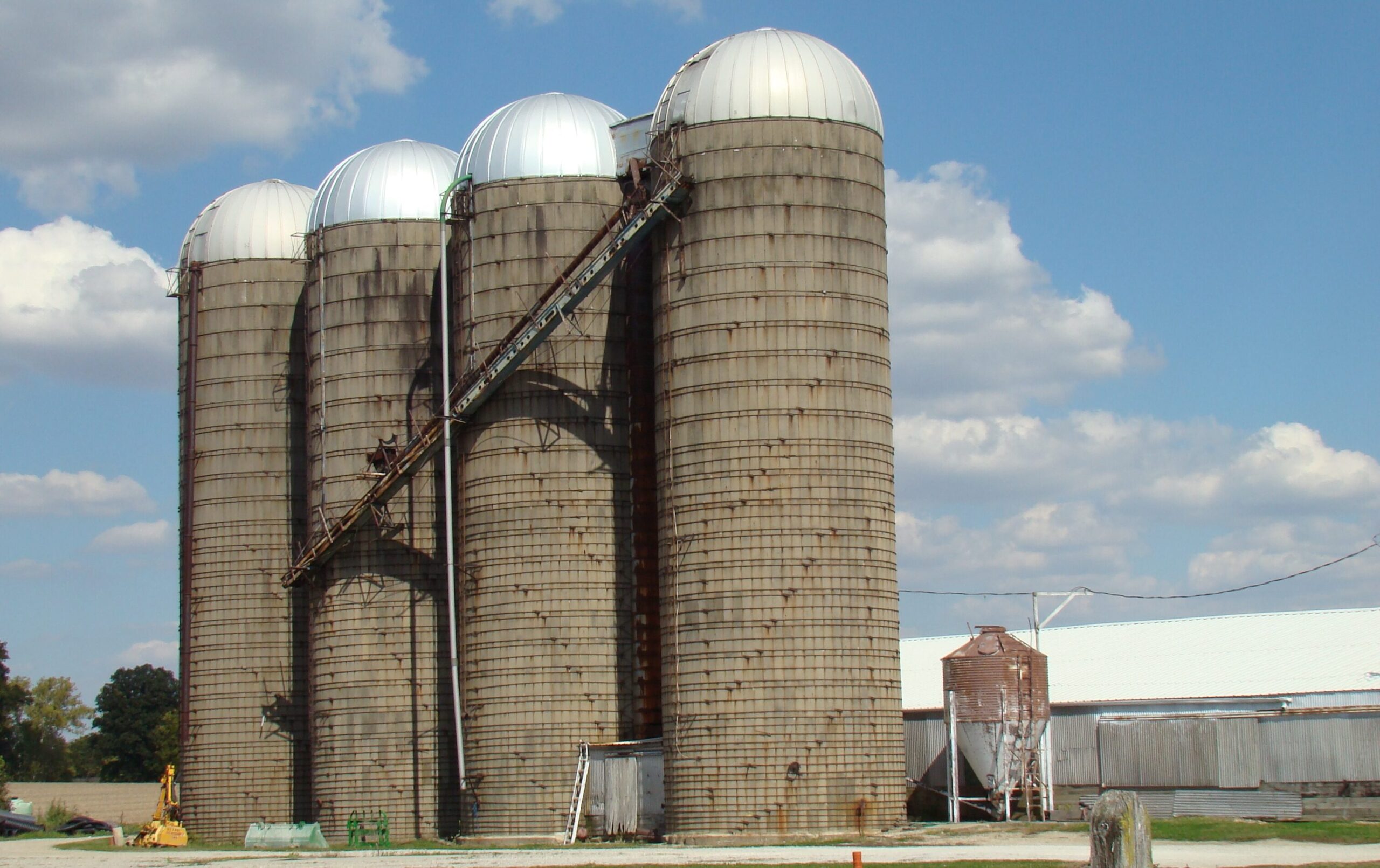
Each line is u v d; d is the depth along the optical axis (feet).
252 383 333.83
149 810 543.39
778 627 244.22
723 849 225.56
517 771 269.85
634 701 272.72
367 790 295.69
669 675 251.19
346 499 305.12
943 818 274.57
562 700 270.05
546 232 280.72
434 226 308.60
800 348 250.16
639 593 275.18
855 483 250.37
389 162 313.73
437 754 295.28
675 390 254.88
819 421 249.34
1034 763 253.65
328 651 302.66
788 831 239.91
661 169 259.60
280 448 332.60
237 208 341.41
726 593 246.47
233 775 326.85
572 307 271.08
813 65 258.78
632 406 278.46
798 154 254.06
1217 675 276.62
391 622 298.97
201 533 333.83
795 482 247.29
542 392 276.41
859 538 249.55
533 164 282.36
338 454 306.55
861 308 255.09
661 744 259.39
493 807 271.49
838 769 242.37
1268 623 294.87
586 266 266.98
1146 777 248.93
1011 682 254.88
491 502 277.03
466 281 287.28
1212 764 243.19
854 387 252.42
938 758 277.23
